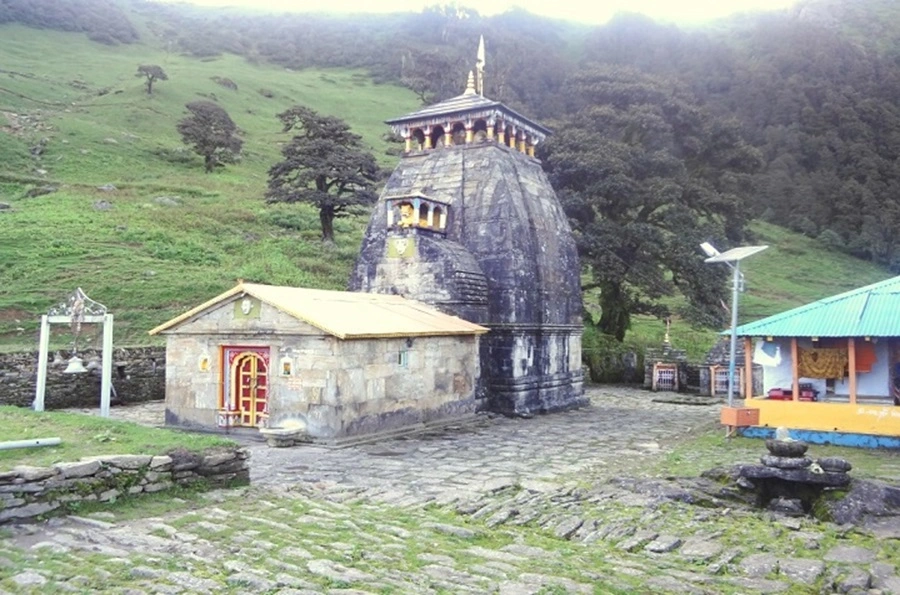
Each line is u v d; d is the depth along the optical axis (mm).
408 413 18906
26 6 119562
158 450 10375
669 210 36281
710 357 31766
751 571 7871
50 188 47562
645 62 119438
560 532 9359
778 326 17766
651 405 27297
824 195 90562
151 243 37719
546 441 17797
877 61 117438
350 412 16781
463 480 12734
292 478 12594
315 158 45562
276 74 128250
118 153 63125
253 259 38969
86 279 31078
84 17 127438
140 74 89125
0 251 32812
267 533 8602
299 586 6770
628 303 37812
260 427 17312
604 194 35531
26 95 77562
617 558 8297
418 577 7180
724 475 12227
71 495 8930
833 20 146625
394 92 127625
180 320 18594
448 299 22484
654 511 10414
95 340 26375
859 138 99500
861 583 7453
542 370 24594
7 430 10688
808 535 9312
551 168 36750
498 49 131500
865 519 9984
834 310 17719
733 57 116875
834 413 16984
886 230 82562
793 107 103562
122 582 6762
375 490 11742
